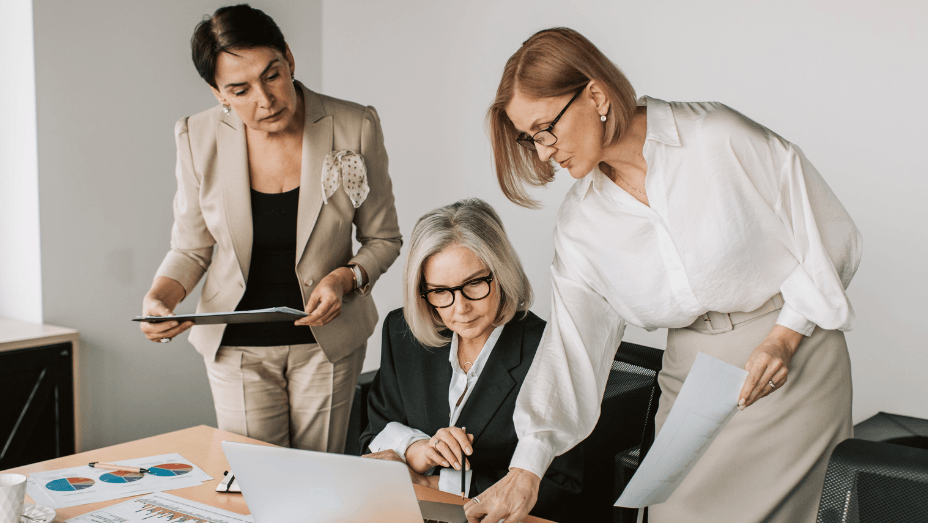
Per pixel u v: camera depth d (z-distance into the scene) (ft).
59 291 9.17
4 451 8.16
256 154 6.07
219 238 6.18
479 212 5.08
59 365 8.63
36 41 8.73
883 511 2.90
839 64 7.83
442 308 5.04
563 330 4.50
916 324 7.53
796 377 4.20
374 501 2.94
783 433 4.24
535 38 3.94
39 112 8.82
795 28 8.08
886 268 7.69
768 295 4.23
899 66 7.46
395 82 11.79
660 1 9.02
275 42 5.44
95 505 3.82
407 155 11.78
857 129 7.77
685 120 4.13
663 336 9.11
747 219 4.04
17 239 9.21
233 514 3.72
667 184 4.17
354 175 6.23
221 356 6.27
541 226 10.12
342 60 12.45
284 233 6.19
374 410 5.64
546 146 4.02
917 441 6.81
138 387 10.08
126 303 9.91
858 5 7.66
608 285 4.63
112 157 9.61
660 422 4.81
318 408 6.49
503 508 3.51
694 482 4.51
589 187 4.64
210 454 4.67
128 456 4.61
